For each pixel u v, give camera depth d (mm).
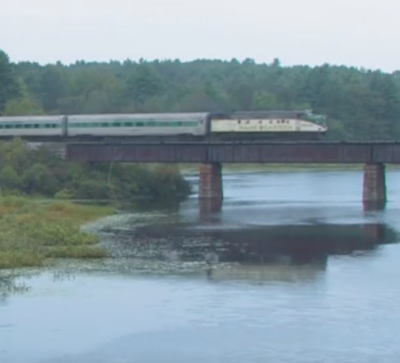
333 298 91312
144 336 78750
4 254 110750
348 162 194000
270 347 75438
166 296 92625
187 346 75938
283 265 109750
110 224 153750
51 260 113062
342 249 122562
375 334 78688
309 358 72750
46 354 74188
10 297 92188
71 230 132750
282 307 87688
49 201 192125
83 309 87500
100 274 103875
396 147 190375
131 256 116312
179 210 180875
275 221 157500
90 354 74062
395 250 121375
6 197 181875
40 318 84312
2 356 73625
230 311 86438
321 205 191250
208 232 141500
